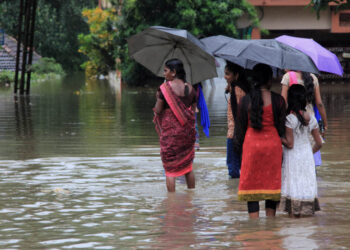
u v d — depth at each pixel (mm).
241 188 11281
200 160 18344
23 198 13172
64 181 15125
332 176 15469
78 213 11766
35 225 10852
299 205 11250
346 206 12172
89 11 85312
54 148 20969
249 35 72812
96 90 61500
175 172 13922
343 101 43156
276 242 9547
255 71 11305
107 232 10328
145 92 58094
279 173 11312
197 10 67625
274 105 11203
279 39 15430
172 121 13789
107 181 15125
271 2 72750
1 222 11078
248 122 11344
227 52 12500
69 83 77188
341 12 73875
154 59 15812
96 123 29641
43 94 54094
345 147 20594
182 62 15180
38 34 111000
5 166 17312
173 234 10141
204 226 10672
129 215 11578
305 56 12203
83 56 122188
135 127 27672
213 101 44844
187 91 13883
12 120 31188
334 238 9750
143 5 67375
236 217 11375
